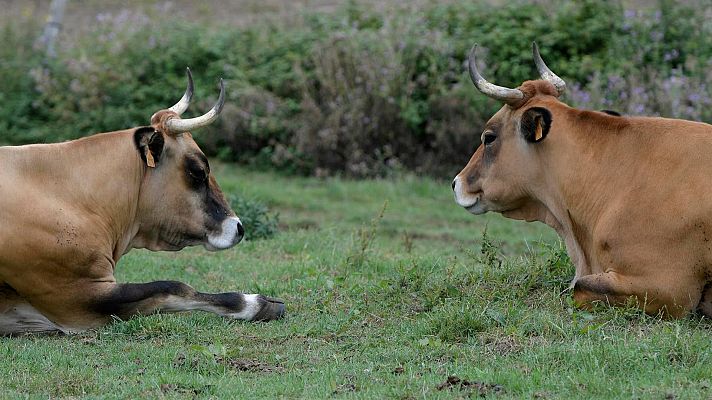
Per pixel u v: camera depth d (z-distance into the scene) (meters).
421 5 41.72
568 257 20.45
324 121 38.59
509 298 19.28
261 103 39.72
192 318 18.92
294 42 41.72
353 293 20.48
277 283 21.72
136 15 44.50
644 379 15.02
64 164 18.89
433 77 38.62
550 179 19.36
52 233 18.20
